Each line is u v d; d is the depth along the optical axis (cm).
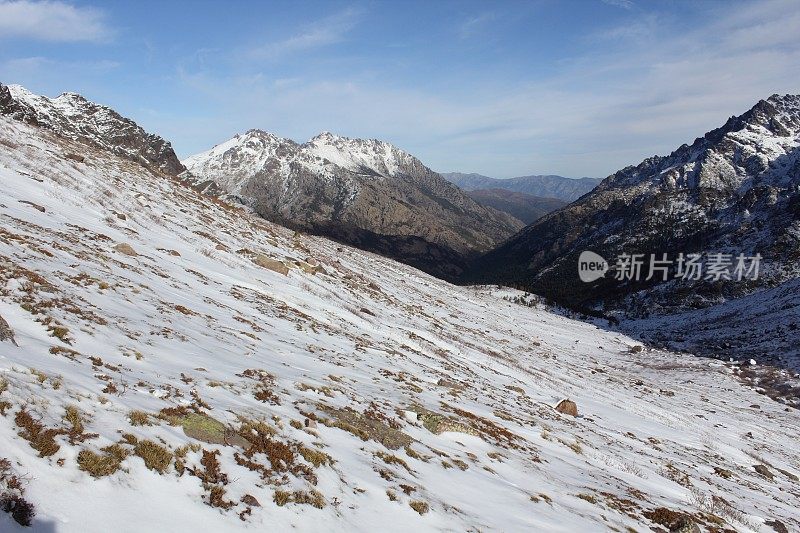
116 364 1005
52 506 554
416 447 1259
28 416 651
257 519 707
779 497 2164
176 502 664
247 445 873
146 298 1661
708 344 7806
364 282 5031
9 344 866
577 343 7912
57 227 2088
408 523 870
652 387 5131
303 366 1633
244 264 3294
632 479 1741
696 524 1292
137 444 717
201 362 1250
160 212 3644
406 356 2584
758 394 5259
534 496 1205
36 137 4162
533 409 2434
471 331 5181
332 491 866
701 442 3019
